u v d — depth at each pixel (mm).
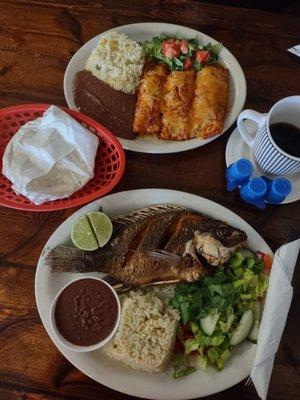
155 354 364
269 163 411
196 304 386
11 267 396
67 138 432
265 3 767
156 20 527
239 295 400
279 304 367
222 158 460
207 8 536
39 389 358
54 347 372
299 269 419
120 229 405
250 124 467
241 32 527
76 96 467
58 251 386
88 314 365
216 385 360
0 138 448
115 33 486
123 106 474
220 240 397
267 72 507
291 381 376
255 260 405
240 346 385
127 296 398
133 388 351
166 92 485
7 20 500
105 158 449
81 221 390
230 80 497
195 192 444
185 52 496
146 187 443
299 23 536
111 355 368
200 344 376
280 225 435
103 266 394
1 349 366
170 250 403
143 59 497
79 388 362
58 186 419
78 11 517
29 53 488
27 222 416
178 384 360
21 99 467
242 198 439
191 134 463
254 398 370
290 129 422
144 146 445
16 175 416
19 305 383
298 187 438
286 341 388
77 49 500
